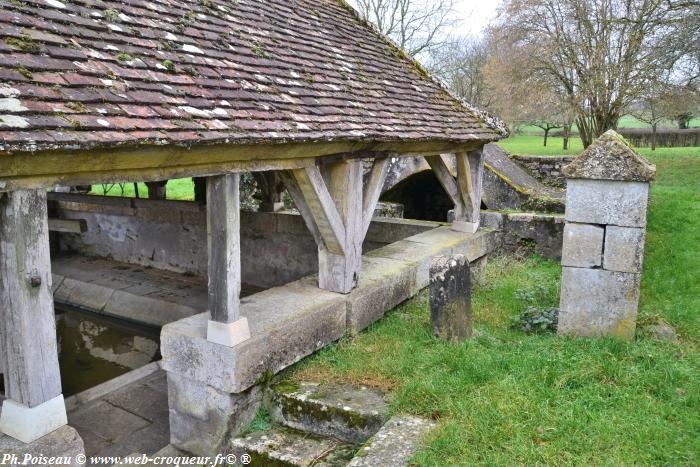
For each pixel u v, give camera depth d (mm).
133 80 3205
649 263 7262
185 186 16375
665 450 3049
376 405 3920
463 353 4367
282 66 4777
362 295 5199
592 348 4473
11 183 2488
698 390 3711
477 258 7758
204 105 3438
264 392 4270
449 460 3080
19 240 2559
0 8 3010
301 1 6902
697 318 5402
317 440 3963
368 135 4574
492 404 3545
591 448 3098
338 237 4930
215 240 3828
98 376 6699
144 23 3877
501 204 9797
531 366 4094
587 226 4863
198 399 4184
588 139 14281
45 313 2701
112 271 9977
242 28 4949
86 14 3504
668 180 13047
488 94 23656
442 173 7895
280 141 3635
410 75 7246
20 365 2670
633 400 3619
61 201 10914
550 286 6949
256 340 4055
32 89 2604
